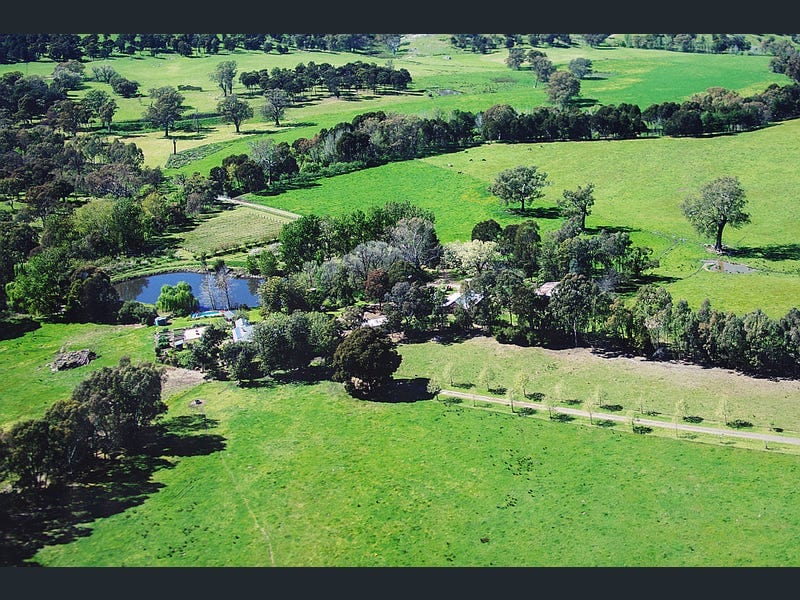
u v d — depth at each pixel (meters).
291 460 140.50
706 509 121.62
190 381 171.62
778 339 156.50
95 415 138.50
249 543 119.38
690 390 154.62
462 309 188.00
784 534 115.31
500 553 115.31
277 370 175.00
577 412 151.38
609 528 119.12
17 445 127.12
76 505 128.38
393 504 127.62
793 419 142.50
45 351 188.00
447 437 145.62
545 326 179.12
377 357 159.00
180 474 136.88
